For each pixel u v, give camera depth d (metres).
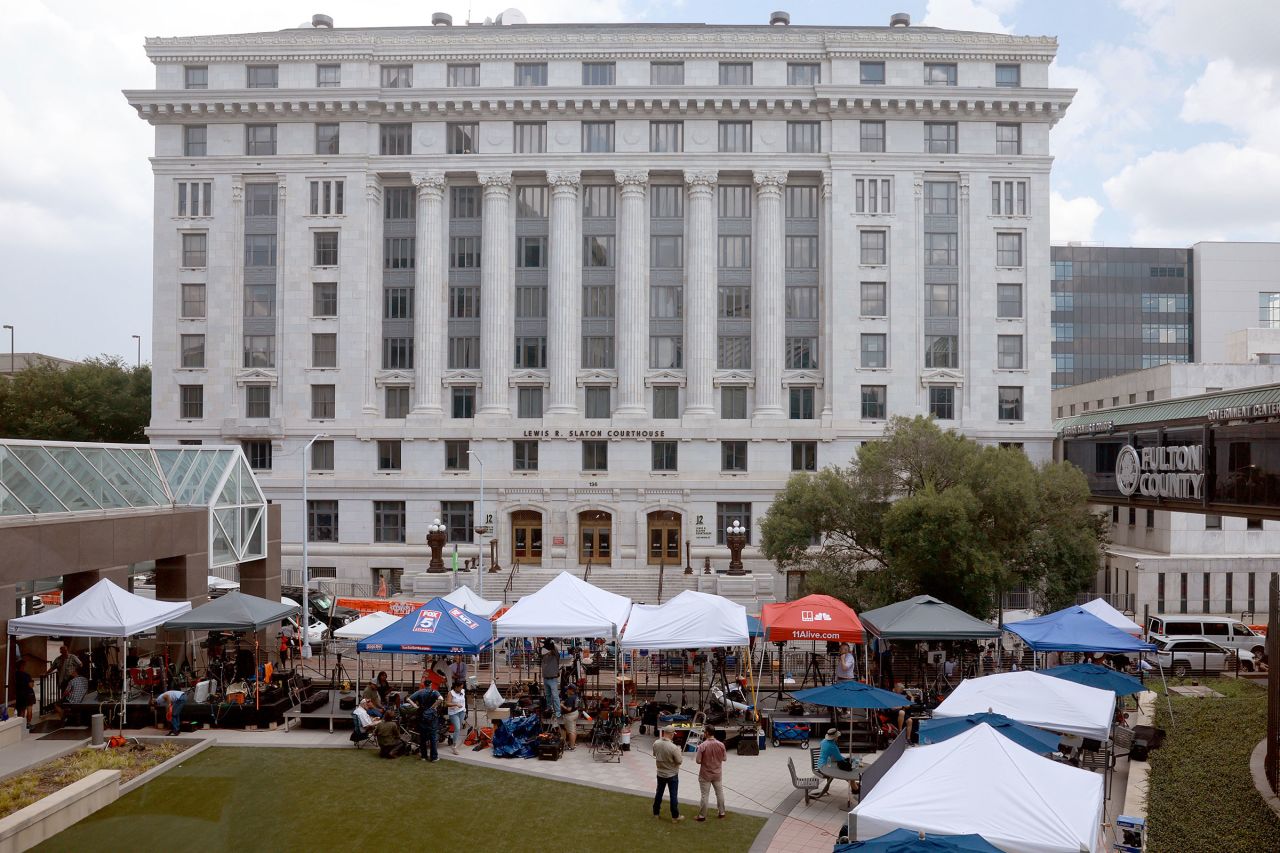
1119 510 60.50
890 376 62.66
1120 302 118.44
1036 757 13.57
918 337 62.81
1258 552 53.50
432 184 64.25
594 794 20.86
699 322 63.59
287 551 62.75
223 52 64.25
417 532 62.81
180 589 32.91
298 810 19.34
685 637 25.45
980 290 62.81
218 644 32.03
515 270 65.31
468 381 64.56
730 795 21.02
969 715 17.50
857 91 62.19
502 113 63.88
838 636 25.78
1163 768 21.89
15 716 23.83
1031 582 40.56
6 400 72.25
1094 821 11.99
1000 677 20.06
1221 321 114.88
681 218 65.06
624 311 63.81
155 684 26.80
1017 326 63.06
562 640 38.19
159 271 64.62
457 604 31.20
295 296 63.81
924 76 63.75
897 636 25.39
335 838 17.78
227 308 64.06
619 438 62.91
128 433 77.88
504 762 23.39
